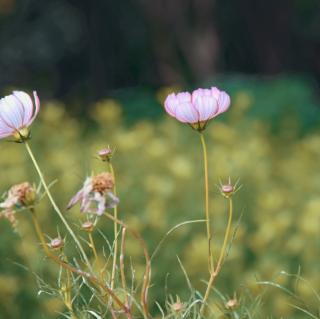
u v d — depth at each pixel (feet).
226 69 87.92
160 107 57.77
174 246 25.70
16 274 24.09
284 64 85.81
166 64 80.59
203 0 79.20
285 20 85.51
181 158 31.40
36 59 91.61
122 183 30.12
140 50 88.58
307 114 54.19
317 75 89.40
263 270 24.50
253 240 26.35
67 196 28.40
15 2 89.20
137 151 34.37
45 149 37.63
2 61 90.79
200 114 12.70
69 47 91.97
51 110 41.63
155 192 29.01
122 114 57.77
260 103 53.98
